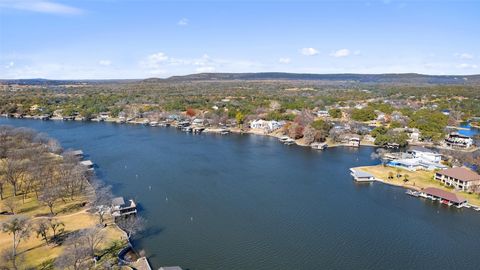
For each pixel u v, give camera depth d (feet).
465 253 347.56
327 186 536.42
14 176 494.18
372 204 467.52
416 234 384.68
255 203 462.60
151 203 454.40
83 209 416.87
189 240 359.87
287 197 487.20
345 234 382.01
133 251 334.44
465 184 502.38
